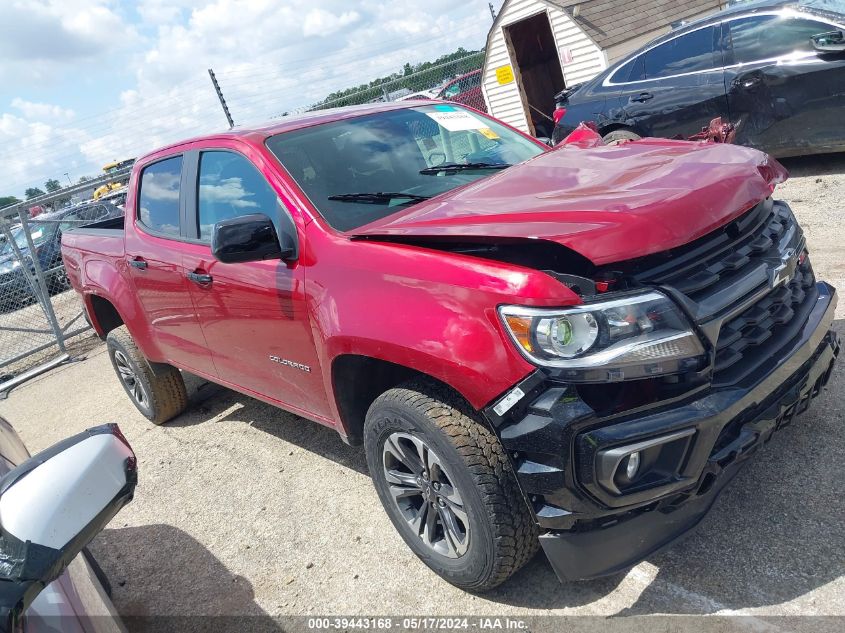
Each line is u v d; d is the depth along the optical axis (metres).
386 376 2.91
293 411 3.54
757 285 2.34
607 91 8.16
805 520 2.62
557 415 2.07
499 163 3.58
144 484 4.33
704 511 2.40
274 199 3.16
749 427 2.29
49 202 8.17
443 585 2.79
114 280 4.55
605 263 2.09
